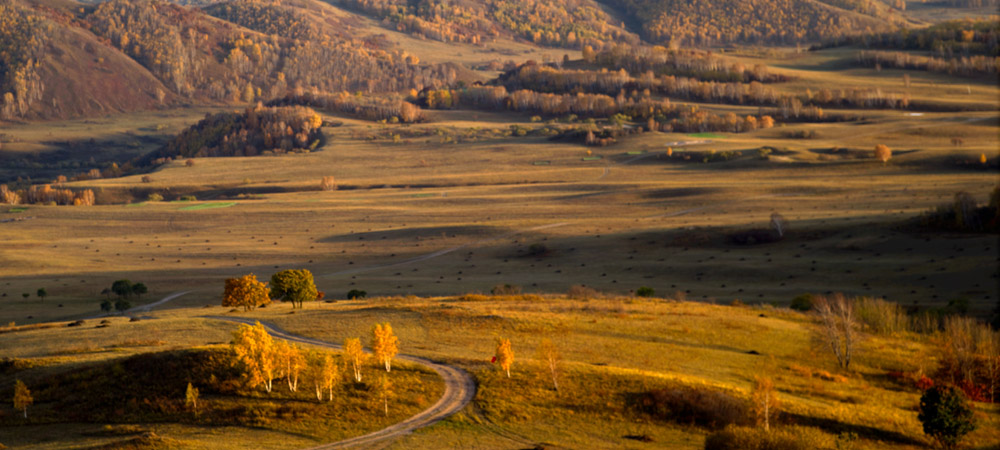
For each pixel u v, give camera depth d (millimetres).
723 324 84562
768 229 170750
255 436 49625
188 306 135750
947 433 54188
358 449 47438
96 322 88688
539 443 49000
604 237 183750
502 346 60031
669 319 85562
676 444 50219
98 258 197750
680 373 65125
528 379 59750
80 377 58219
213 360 59188
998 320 92062
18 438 49781
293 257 192625
